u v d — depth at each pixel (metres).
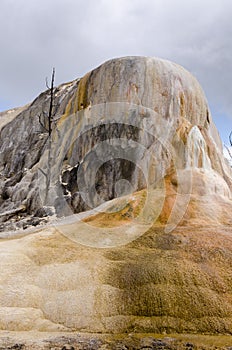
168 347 6.86
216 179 14.38
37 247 10.73
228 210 12.88
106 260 9.84
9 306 8.16
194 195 13.44
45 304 8.38
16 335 7.38
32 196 20.86
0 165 30.05
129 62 20.00
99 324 7.89
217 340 7.26
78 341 7.11
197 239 10.63
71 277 9.03
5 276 8.98
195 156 15.54
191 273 8.98
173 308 8.13
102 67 21.20
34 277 9.09
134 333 7.68
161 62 19.83
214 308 8.08
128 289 8.67
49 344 6.91
